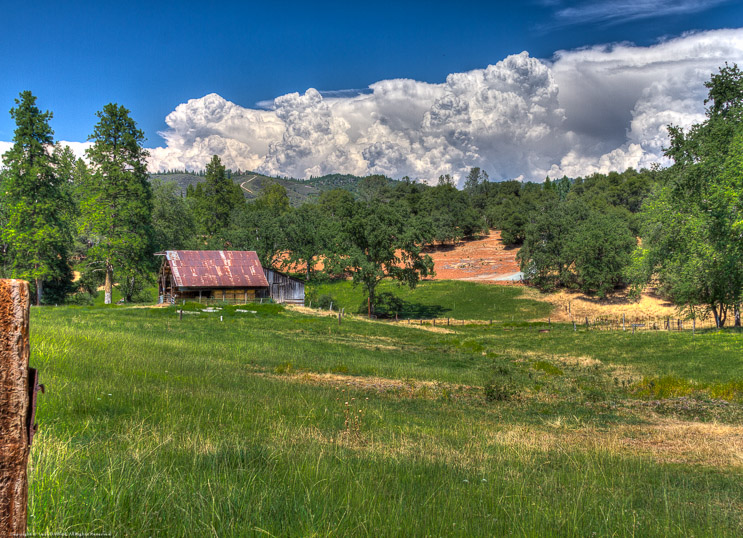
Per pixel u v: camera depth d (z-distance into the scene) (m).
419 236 76.75
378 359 30.36
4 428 1.76
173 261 59.75
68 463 5.50
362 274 74.00
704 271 42.31
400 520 5.14
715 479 9.43
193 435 8.34
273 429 10.16
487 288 94.94
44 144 59.00
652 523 6.28
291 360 27.14
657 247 47.91
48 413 8.73
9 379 1.76
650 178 144.12
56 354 16.84
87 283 67.81
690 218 41.44
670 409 18.20
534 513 6.01
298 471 6.61
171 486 5.22
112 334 27.27
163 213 84.00
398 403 17.06
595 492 7.51
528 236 94.19
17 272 57.84
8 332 1.76
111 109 59.50
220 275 60.16
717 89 47.56
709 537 5.96
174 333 33.94
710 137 42.22
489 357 34.88
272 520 4.73
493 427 13.81
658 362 29.59
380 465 7.90
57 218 60.59
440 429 12.80
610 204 136.75
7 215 62.06
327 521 4.83
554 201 108.31
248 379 18.83
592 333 47.38
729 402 19.62
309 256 93.81
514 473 8.35
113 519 4.21
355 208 97.06
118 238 58.12
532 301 85.75
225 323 42.78
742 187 35.94
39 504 4.13
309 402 14.55
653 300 79.06
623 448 11.97
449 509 5.86
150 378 15.73
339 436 10.17
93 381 12.97
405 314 82.38
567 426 14.80
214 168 123.69
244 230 93.44
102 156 59.06
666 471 9.73
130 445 6.98
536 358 34.50
